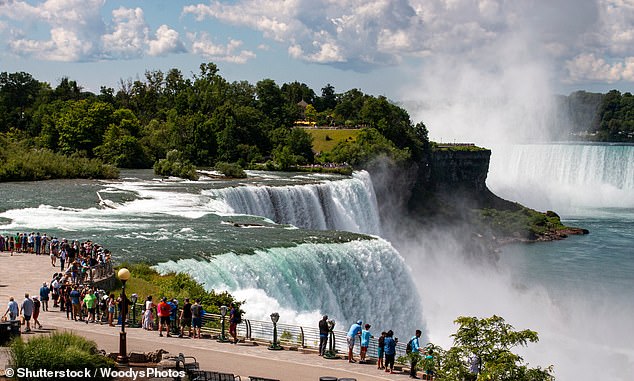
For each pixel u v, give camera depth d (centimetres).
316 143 16738
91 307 3981
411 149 17250
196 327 3903
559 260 13612
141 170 13300
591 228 17100
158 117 19650
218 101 18325
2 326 3055
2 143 11806
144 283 4897
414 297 7038
